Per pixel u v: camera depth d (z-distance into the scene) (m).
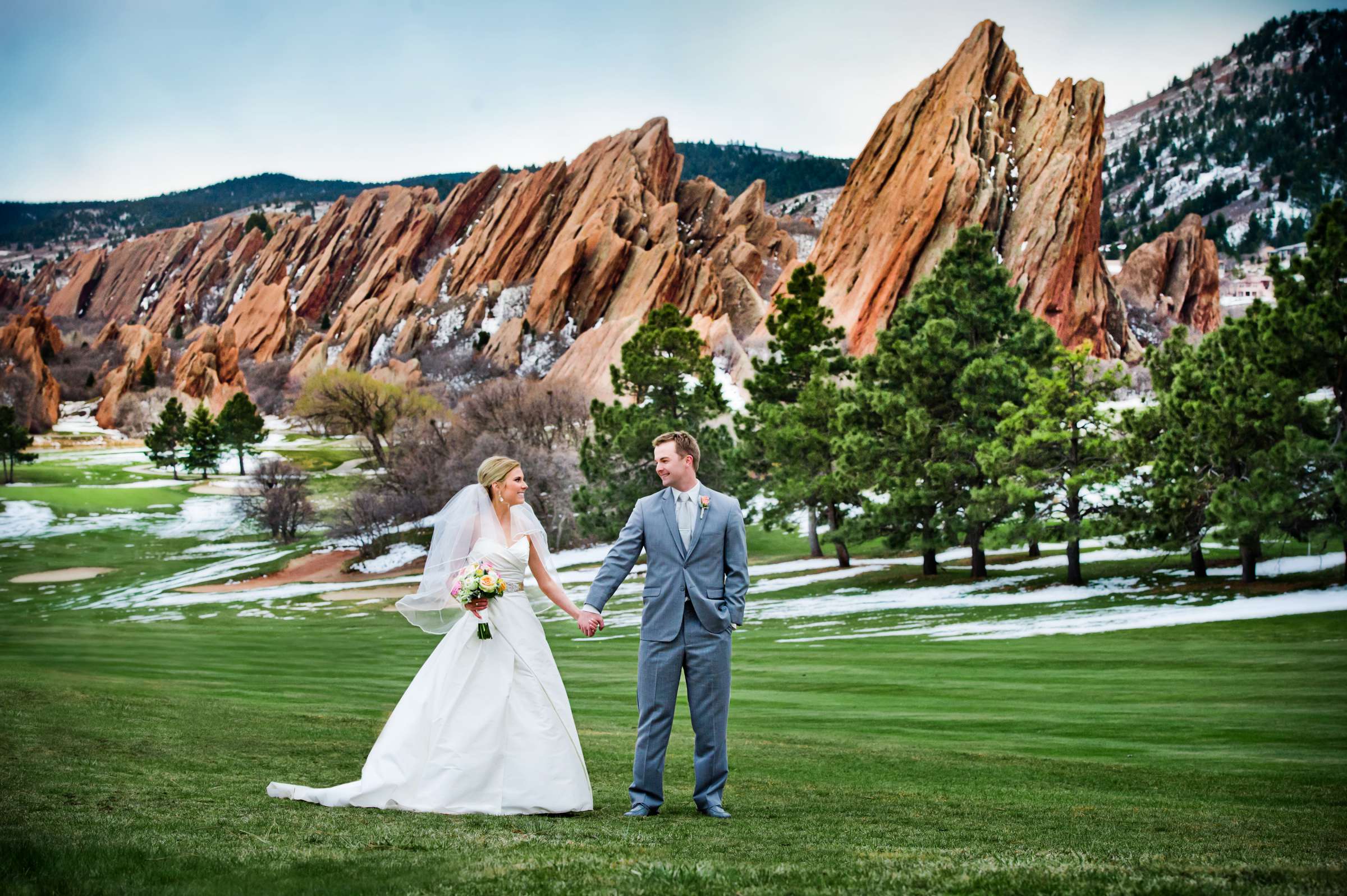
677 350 59.34
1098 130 147.50
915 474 39.88
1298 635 20.08
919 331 45.41
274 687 16.08
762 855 4.42
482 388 86.44
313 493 102.19
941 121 150.50
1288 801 6.91
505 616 5.91
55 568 76.56
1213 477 30.45
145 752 7.64
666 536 6.01
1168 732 10.67
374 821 5.12
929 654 21.08
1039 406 34.47
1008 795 7.09
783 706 13.84
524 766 5.75
